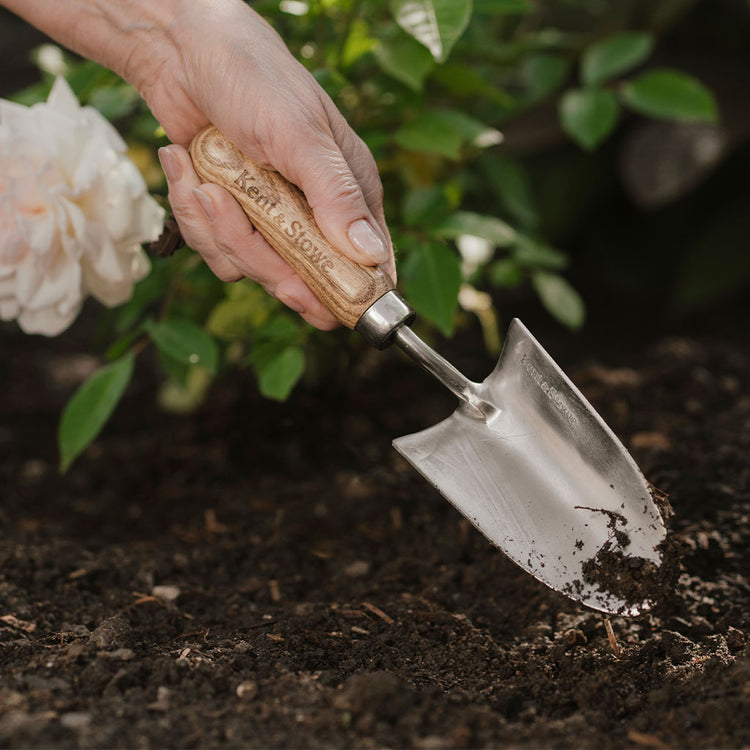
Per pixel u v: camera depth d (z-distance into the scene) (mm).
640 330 1380
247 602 846
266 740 668
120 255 849
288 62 766
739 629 782
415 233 904
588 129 997
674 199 1409
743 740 667
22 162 806
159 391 1268
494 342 1086
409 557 897
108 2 785
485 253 1042
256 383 1149
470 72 930
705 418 1031
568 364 1231
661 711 696
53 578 855
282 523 958
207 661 729
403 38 897
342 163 744
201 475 1053
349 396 1131
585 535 749
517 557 746
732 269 1402
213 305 1049
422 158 1028
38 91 949
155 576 873
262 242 770
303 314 790
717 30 1523
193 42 767
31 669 713
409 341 759
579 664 744
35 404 1245
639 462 934
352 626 794
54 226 814
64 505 1023
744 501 889
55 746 657
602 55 1030
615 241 1573
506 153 1414
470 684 731
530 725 697
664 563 742
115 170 822
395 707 683
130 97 1000
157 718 680
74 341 1479
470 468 764
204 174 769
